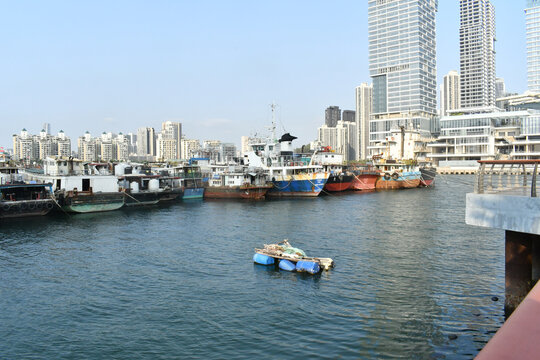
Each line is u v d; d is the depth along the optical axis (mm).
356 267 32906
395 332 21188
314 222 55844
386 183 117062
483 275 30094
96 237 47344
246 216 63500
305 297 26625
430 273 30875
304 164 100625
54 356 19672
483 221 16328
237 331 21922
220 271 32906
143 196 78688
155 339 21203
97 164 82750
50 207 63000
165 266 34594
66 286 29719
